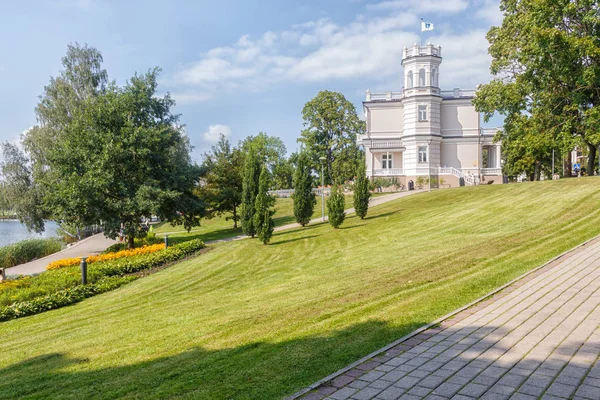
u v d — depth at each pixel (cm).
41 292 1364
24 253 2769
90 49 4156
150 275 1667
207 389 478
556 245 1203
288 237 2395
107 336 817
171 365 586
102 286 1448
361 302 818
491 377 449
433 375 462
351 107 5772
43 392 549
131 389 512
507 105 3156
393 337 599
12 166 3966
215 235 3575
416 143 4706
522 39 2750
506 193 2620
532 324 611
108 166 2673
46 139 3738
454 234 1703
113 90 2959
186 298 1159
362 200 2670
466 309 709
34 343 859
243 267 1625
